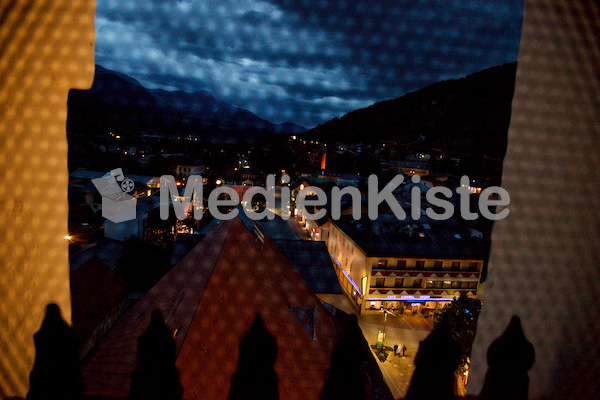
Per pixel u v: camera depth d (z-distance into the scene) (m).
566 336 2.78
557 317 2.82
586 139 2.69
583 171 2.71
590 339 2.67
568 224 2.78
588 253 2.70
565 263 2.78
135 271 22.19
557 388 2.79
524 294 2.95
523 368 2.95
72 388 2.89
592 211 2.70
